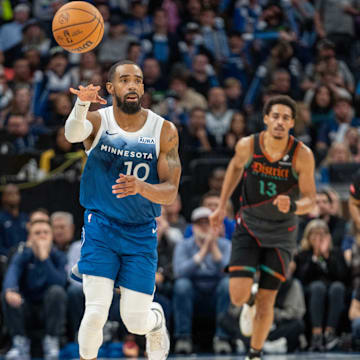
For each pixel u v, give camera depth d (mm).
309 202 13266
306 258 19984
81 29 10336
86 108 9922
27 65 30812
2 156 22656
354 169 23078
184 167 24094
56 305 18594
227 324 18906
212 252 19531
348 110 29031
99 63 31594
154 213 10797
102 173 10555
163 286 19547
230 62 33688
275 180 13594
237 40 34969
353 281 19859
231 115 27531
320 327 19359
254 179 13750
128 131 10602
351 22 37406
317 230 19828
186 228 21047
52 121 27688
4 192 21719
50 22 36031
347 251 20609
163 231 20359
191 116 26641
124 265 10703
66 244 20672
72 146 23672
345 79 34344
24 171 22625
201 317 19797
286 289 19266
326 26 37188
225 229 20703
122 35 33344
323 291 19406
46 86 29969
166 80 31328
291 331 19078
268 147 13562
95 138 10531
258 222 13820
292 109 13352
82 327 10273
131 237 10625
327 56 33219
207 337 19969
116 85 10453
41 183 22453
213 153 24438
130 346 18828
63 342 18703
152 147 10609
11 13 36375
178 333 18922
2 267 20281
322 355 18016
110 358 18516
